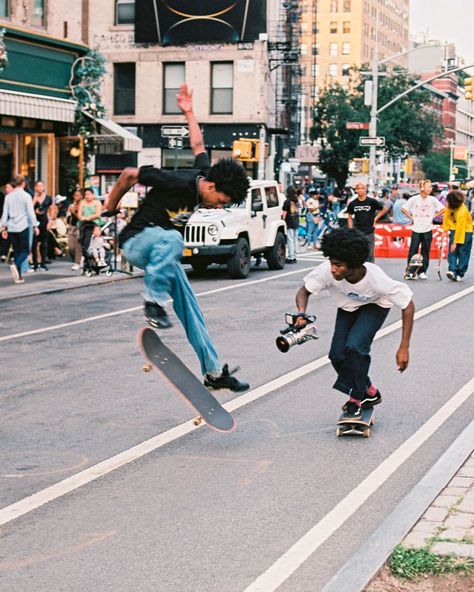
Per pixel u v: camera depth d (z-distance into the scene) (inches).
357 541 205.6
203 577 187.2
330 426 307.4
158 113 1797.5
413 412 326.0
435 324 535.2
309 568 190.9
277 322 542.9
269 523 217.8
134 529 215.2
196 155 275.6
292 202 991.0
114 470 261.6
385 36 6195.9
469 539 195.2
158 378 389.7
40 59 979.3
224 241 790.5
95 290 716.0
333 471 257.9
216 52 1768.0
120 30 1800.0
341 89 2970.0
